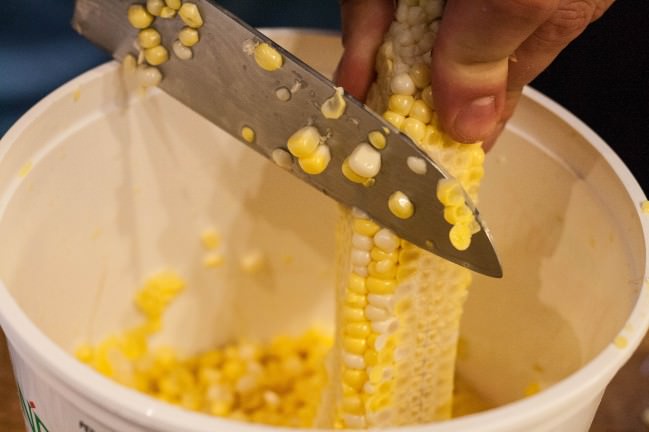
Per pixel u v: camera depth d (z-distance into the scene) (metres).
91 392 0.36
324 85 0.39
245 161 0.52
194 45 0.42
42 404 0.39
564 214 0.48
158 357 0.56
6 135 0.43
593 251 0.46
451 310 0.43
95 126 0.47
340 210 0.43
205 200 0.53
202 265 0.54
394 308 0.42
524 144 0.48
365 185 0.40
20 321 0.37
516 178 0.49
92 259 0.51
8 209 0.44
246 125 0.42
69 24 0.55
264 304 0.56
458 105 0.38
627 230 0.44
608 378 0.38
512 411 0.36
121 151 0.49
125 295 0.54
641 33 0.52
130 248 0.52
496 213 0.51
